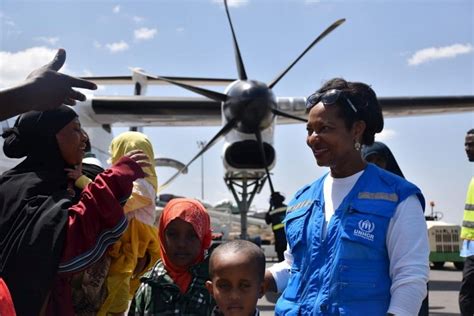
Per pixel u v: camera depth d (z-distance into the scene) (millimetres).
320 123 2182
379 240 2055
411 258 2004
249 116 10930
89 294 2541
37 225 2182
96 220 2275
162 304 2639
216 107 12516
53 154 2479
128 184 2363
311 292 2127
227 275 1970
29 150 2477
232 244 2059
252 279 1977
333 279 2059
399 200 2084
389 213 2059
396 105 13531
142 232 2961
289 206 2432
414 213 2062
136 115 12523
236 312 1972
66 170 2492
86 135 2602
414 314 1962
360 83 2252
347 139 2180
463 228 5324
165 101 12391
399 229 2037
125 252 2850
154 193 3088
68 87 1942
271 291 2449
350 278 2033
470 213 5262
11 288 2135
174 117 12938
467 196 5359
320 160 2209
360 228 2059
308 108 2281
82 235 2246
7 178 2416
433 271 14500
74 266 2221
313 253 2162
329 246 2123
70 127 2482
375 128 2256
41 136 2439
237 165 11516
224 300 1985
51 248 2154
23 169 2469
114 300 2766
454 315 7156
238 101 10922
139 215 2959
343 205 2135
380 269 2059
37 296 2123
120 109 12289
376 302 2031
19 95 1817
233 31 11711
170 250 2631
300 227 2256
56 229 2180
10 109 1819
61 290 2303
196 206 2699
